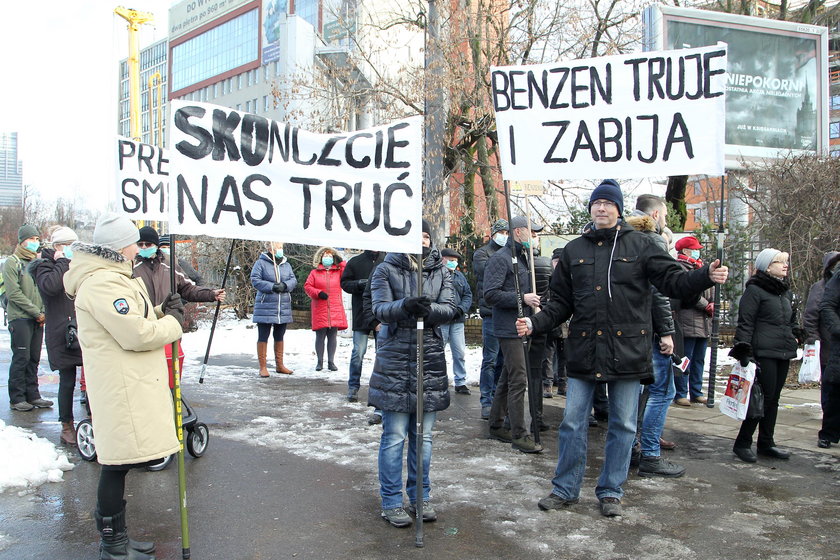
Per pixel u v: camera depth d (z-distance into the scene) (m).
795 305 10.58
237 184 4.16
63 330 5.91
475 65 13.71
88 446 5.44
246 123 4.18
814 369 6.78
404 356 4.20
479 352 12.06
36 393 7.64
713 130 4.66
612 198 4.41
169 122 4.04
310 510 4.42
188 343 14.02
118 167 7.42
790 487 4.98
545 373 8.49
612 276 4.35
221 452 5.78
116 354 3.55
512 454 5.79
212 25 80.50
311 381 9.52
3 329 18.64
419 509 3.89
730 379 5.70
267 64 71.50
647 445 5.29
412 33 16.44
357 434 6.41
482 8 13.48
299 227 4.27
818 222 10.23
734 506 4.57
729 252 12.80
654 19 12.59
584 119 4.90
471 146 14.53
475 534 4.05
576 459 4.49
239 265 18.69
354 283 7.83
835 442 6.25
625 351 4.30
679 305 5.48
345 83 14.34
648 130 4.79
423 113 13.34
